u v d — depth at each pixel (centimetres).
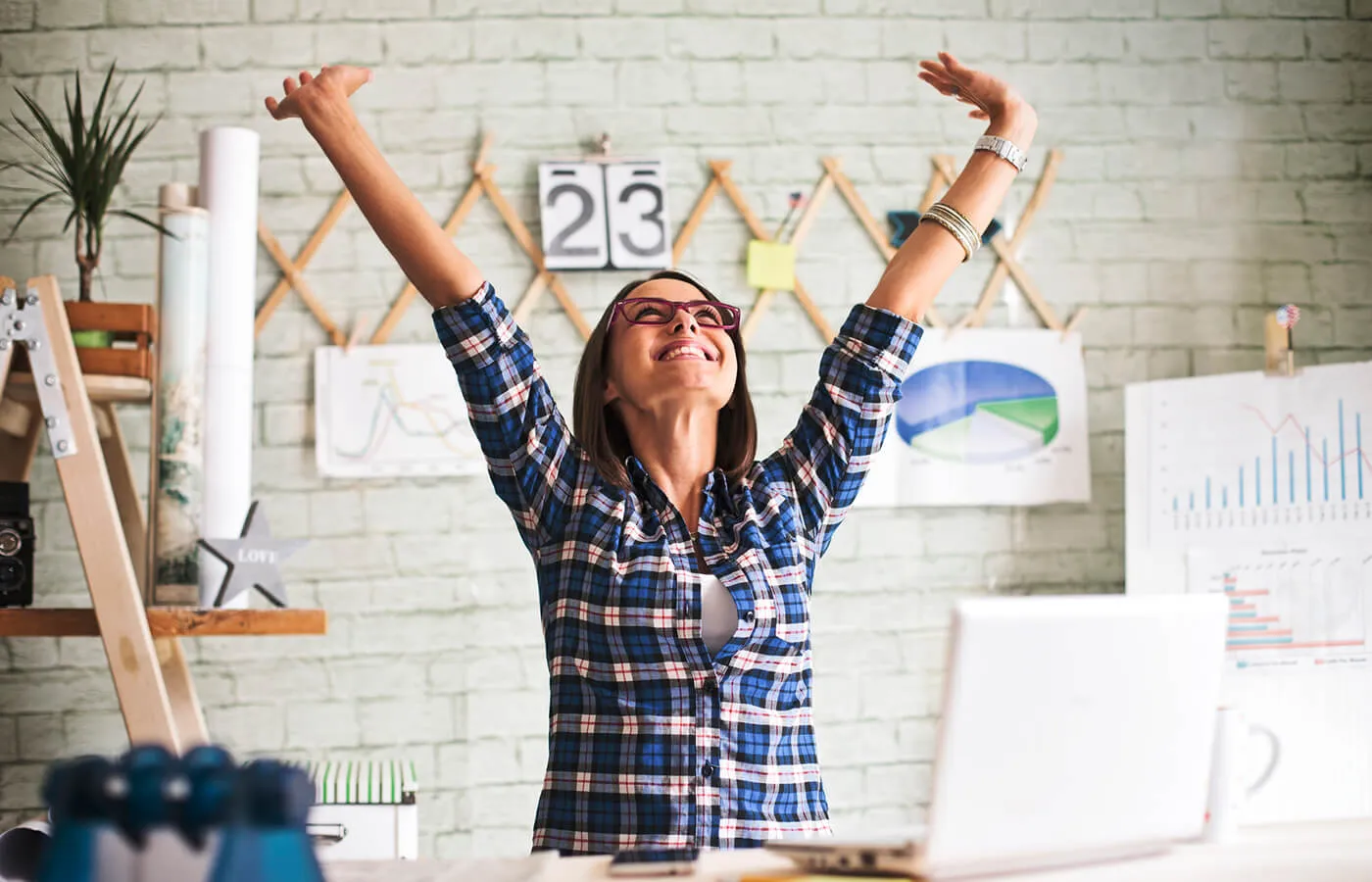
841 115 301
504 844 281
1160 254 306
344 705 281
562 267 288
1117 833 99
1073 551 299
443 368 288
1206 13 312
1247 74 312
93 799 82
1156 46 310
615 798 132
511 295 291
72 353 214
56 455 210
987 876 95
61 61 288
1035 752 94
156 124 288
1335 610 266
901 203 301
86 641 278
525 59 296
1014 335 300
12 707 275
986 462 296
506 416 144
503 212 290
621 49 298
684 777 131
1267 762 123
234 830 79
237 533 240
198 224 230
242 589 216
